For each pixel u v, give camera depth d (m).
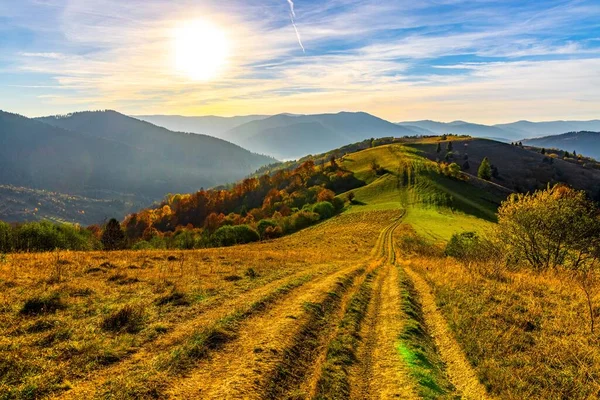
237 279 18.25
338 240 59.41
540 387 8.52
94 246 50.12
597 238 24.03
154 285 15.54
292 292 16.22
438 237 59.16
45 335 9.16
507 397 8.19
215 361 8.72
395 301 16.27
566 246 24.98
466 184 118.62
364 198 109.44
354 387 8.62
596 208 25.30
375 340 11.68
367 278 22.80
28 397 6.55
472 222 76.56
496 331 11.66
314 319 12.63
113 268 18.84
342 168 159.12
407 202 97.50
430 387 8.62
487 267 22.09
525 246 26.53
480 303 14.69
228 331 10.52
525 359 9.81
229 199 154.50
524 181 177.38
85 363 8.01
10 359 7.67
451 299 15.93
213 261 24.11
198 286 15.84
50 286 13.65
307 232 75.19
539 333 11.55
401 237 57.66
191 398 7.02
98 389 7.02
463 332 11.98
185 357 8.56
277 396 7.68
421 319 14.22
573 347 10.40
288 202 121.38
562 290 16.66
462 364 10.18
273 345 9.74
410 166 134.50
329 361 9.57
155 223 144.00
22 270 15.91
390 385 8.69
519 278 19.19
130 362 8.30
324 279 20.12
